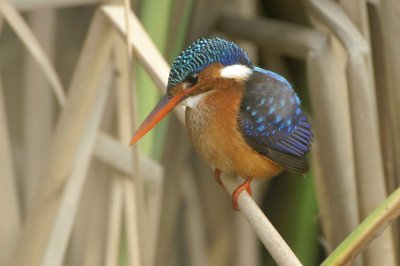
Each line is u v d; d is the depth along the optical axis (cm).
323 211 276
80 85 273
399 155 274
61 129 274
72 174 275
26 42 274
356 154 273
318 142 276
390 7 273
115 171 278
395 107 274
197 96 271
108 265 277
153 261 278
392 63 274
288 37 279
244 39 283
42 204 275
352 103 273
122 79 277
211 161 272
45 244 275
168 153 284
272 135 271
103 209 280
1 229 278
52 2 278
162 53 278
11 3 277
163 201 284
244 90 271
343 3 275
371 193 273
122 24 271
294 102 272
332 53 276
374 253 272
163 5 277
